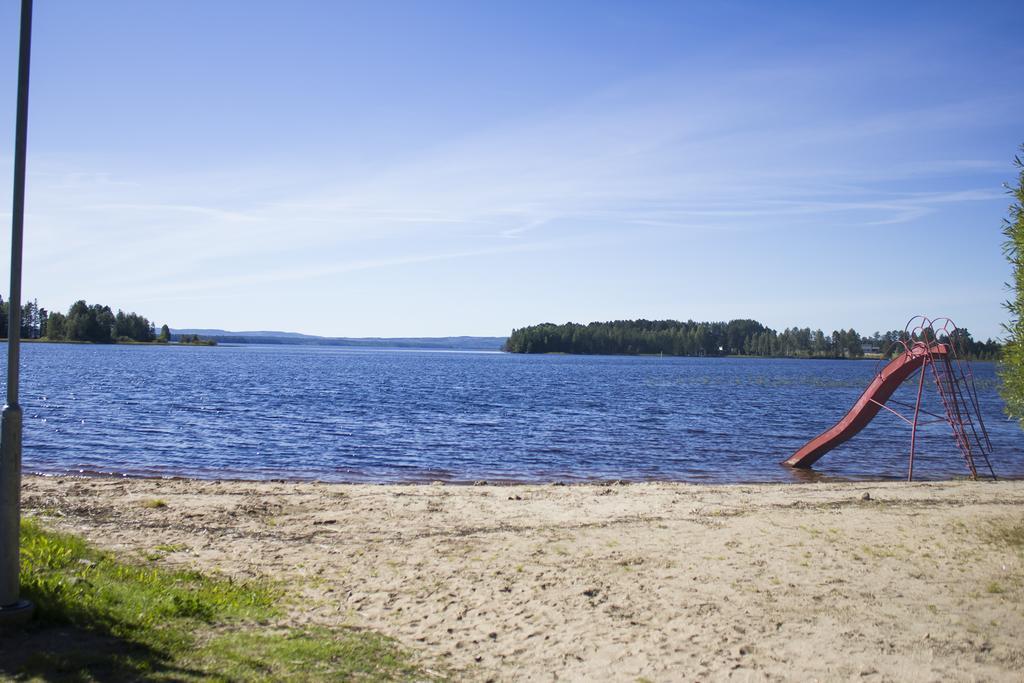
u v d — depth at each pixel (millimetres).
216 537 12031
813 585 9711
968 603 8992
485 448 29250
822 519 13844
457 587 9695
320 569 10414
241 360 138250
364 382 74375
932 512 14586
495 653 7508
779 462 27125
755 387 79688
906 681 6840
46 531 10164
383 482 21703
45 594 7023
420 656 7320
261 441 29641
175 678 5922
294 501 15547
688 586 9719
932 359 24047
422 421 38281
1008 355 11820
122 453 25703
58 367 88125
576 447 29984
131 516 13375
